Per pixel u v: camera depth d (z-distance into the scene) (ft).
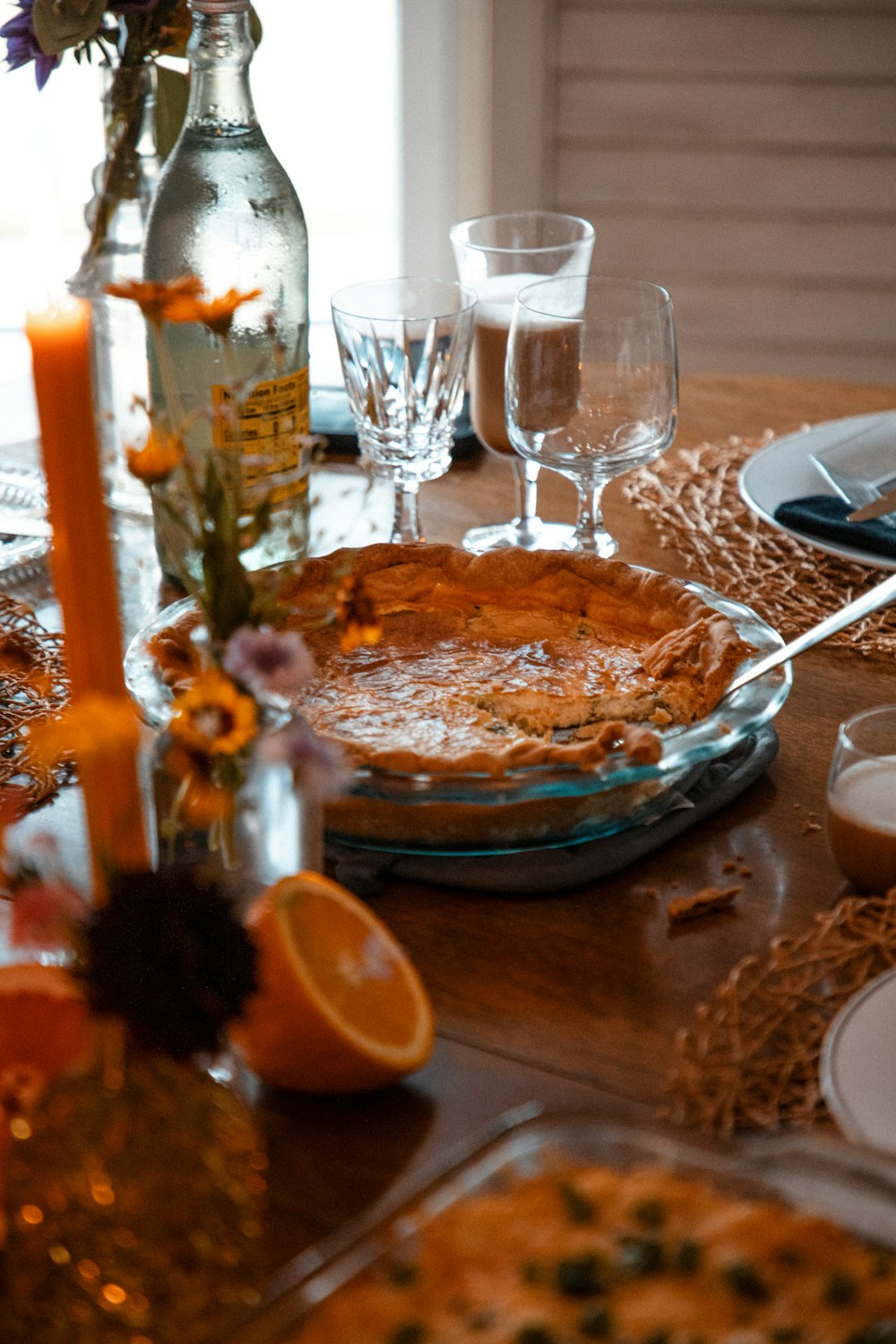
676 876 2.77
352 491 4.50
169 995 1.82
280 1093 2.25
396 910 2.68
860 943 2.46
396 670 3.24
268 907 2.15
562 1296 1.60
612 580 3.48
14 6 4.11
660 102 8.34
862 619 3.78
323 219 12.12
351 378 3.88
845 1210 1.67
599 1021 2.40
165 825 2.27
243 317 3.72
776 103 8.20
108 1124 1.82
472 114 8.75
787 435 4.82
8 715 3.34
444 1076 2.28
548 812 2.71
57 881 1.88
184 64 6.56
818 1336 1.54
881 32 7.91
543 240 4.71
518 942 2.60
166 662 3.04
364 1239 1.61
